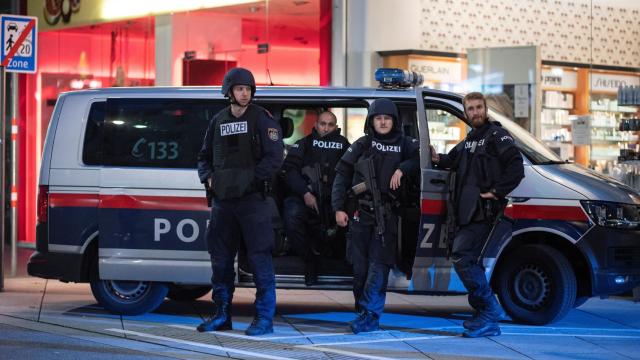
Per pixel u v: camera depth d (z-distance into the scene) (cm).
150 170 877
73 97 907
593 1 1380
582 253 841
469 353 735
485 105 791
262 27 1396
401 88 873
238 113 778
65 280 895
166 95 888
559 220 841
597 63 1379
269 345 757
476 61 1355
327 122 870
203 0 1444
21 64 1132
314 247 851
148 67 1523
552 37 1380
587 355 736
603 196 844
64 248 895
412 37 1321
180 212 869
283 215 857
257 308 803
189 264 869
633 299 1030
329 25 1327
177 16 1483
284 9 1362
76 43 1623
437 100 866
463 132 898
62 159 898
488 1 1357
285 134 904
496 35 1364
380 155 795
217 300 813
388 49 1313
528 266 859
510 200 848
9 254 1513
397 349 748
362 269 811
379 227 789
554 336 814
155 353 720
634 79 1386
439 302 1038
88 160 894
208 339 779
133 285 898
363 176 795
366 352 734
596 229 837
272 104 873
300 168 868
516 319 865
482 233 781
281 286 856
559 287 838
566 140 1370
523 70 1355
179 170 873
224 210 784
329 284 854
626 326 872
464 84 1350
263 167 774
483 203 775
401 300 1053
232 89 768
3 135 1105
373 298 809
